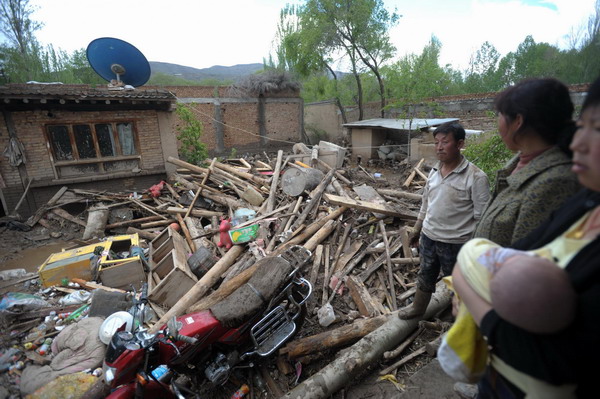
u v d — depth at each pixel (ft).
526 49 84.64
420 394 8.47
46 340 12.43
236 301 10.28
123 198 26.96
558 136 4.50
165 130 30.73
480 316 3.18
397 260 15.62
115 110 28.22
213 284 15.37
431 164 38.11
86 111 26.99
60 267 15.60
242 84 53.93
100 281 16.05
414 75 54.54
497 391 3.71
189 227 22.17
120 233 24.06
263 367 11.29
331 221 19.25
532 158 4.76
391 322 10.82
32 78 58.23
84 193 26.78
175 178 29.81
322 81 78.18
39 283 16.62
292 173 25.55
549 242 3.51
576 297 2.64
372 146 48.75
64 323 13.32
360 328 11.25
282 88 55.98
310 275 16.01
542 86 4.36
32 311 13.75
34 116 25.18
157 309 14.12
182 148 38.37
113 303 13.65
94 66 30.53
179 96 59.52
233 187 26.94
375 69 61.21
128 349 8.09
